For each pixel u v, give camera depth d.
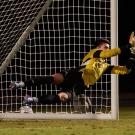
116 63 23.52
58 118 24.14
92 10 32.97
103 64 16.81
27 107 24.48
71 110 26.94
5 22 25.98
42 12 24.17
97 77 16.80
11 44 24.91
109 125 21.59
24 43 25.47
